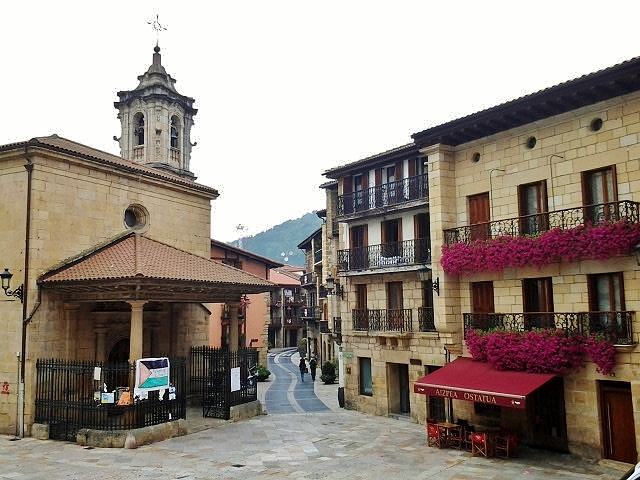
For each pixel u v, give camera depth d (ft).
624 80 51.70
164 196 88.43
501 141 65.21
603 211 55.01
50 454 56.95
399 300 83.76
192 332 89.71
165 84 136.56
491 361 61.41
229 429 71.46
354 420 79.36
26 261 66.33
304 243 195.62
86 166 74.23
